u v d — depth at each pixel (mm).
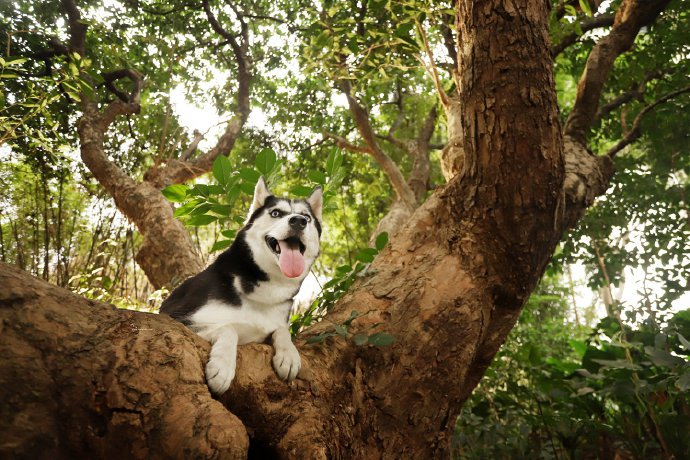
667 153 6031
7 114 4453
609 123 6672
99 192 6297
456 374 2555
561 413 4078
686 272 5484
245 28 7875
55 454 1374
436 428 2482
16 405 1339
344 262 8930
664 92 6273
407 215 6547
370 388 2344
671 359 3156
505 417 4449
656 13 4645
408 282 2738
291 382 1962
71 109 6379
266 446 1887
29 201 5289
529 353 4398
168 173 5930
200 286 2316
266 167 2955
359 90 5480
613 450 3908
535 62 2477
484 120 2605
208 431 1446
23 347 1394
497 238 2799
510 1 2404
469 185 2873
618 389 3443
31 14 6109
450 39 5633
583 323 12266
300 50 7078
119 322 1618
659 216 5863
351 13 5898
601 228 6051
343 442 2068
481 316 2730
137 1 7039
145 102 7629
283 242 2471
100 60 6590
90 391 1428
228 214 2830
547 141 2598
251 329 2191
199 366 1672
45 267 4637
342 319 2525
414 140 8438
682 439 3447
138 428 1433
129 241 6387
